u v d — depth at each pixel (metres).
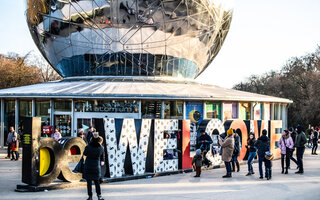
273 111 32.56
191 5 29.25
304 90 56.12
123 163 14.18
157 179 14.25
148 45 28.81
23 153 11.69
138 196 10.92
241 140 19.73
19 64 56.22
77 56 29.78
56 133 19.52
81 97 24.80
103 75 29.62
